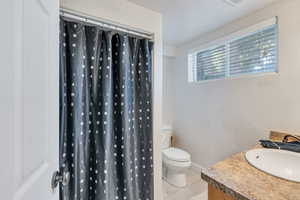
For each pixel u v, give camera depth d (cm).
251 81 179
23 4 48
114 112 143
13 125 43
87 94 129
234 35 193
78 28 122
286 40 149
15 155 44
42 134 62
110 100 135
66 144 118
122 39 143
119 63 141
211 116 227
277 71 157
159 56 168
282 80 153
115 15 138
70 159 119
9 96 42
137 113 155
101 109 131
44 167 63
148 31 160
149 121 161
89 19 129
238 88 192
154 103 164
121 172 142
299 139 128
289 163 102
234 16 180
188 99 264
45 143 65
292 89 146
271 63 164
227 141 206
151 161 162
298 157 101
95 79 131
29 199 51
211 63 233
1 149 38
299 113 142
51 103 71
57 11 78
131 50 152
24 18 49
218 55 222
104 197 128
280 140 141
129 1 147
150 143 162
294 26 144
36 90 57
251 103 179
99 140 131
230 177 74
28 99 51
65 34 118
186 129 268
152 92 165
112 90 142
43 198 62
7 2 41
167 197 187
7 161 40
